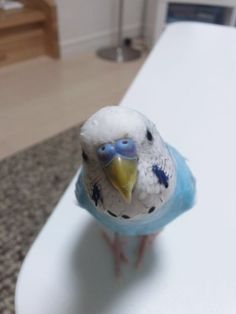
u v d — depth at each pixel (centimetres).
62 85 55
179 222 13
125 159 8
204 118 19
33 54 63
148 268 12
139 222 10
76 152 40
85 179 9
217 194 14
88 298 11
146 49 71
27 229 30
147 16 73
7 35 58
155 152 9
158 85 22
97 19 67
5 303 25
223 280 11
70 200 14
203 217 13
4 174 36
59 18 62
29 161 38
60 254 12
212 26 30
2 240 29
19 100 50
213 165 16
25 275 12
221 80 23
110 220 10
